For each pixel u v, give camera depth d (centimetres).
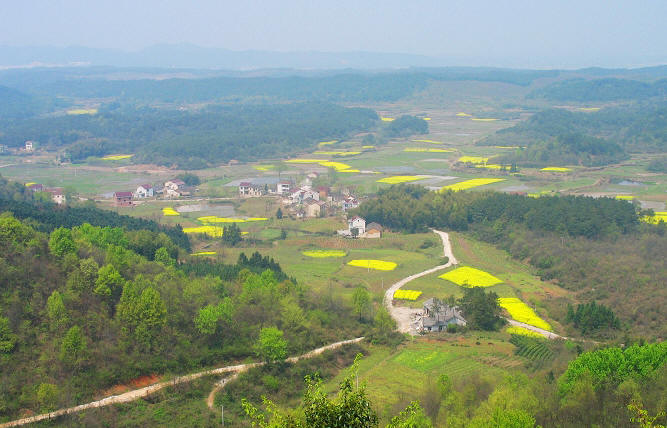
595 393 7025
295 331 10956
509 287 14450
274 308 11256
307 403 3862
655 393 6912
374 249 18338
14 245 10031
